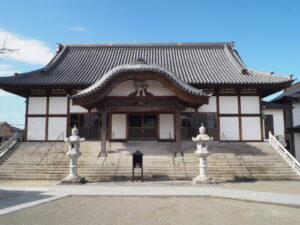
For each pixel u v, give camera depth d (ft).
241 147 56.44
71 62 79.71
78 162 49.19
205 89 64.90
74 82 62.08
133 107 52.16
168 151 54.34
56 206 26.48
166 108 51.88
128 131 64.75
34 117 65.21
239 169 46.91
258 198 29.60
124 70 49.19
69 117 64.90
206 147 41.11
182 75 66.39
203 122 64.23
